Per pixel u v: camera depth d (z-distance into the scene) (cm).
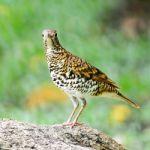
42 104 1669
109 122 1587
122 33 2177
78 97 983
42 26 2072
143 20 2244
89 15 2203
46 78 1816
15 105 1703
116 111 1633
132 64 1983
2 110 1556
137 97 1789
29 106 1680
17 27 2028
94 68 987
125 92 1803
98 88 993
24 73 1839
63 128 930
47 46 971
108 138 944
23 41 1973
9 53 1930
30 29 2045
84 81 976
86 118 1544
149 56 2031
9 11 2086
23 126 864
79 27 2119
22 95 1747
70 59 971
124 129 1577
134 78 1870
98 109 1644
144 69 1952
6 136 824
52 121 1443
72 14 2172
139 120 1631
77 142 912
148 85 1838
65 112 1577
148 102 1756
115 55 1997
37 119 1471
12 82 1795
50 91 1716
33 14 2109
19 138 827
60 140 878
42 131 877
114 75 1889
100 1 2277
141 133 1560
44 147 822
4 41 1966
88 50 1991
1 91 1752
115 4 2298
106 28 2195
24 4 2148
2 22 2030
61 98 1697
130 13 2280
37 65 1859
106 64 1944
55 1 2194
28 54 1905
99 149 923
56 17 2131
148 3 2322
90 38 2097
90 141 924
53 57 971
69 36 2062
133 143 1485
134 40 2131
